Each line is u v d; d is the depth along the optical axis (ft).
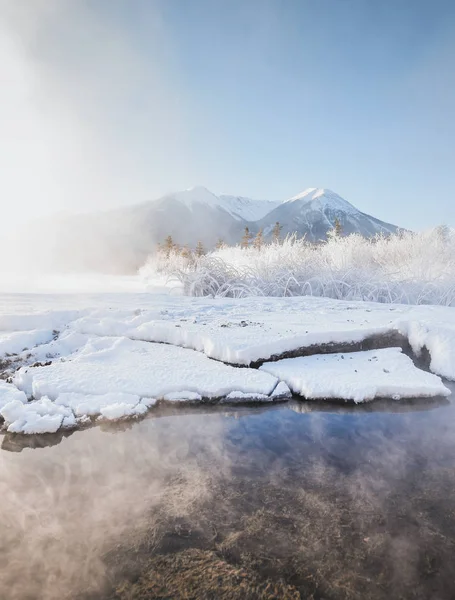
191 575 6.30
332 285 33.68
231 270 37.14
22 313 19.75
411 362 16.46
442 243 37.52
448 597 6.00
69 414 11.76
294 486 8.78
